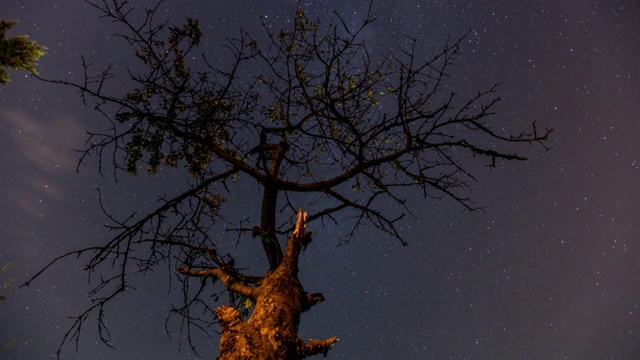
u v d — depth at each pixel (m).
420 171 5.34
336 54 5.16
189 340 5.06
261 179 5.48
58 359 4.50
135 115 5.38
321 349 4.00
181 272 5.18
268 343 3.64
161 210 5.37
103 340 4.66
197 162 6.34
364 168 5.36
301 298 4.39
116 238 5.05
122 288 4.89
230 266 4.98
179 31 5.48
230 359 3.51
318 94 5.84
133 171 5.69
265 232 5.02
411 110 5.36
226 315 3.80
